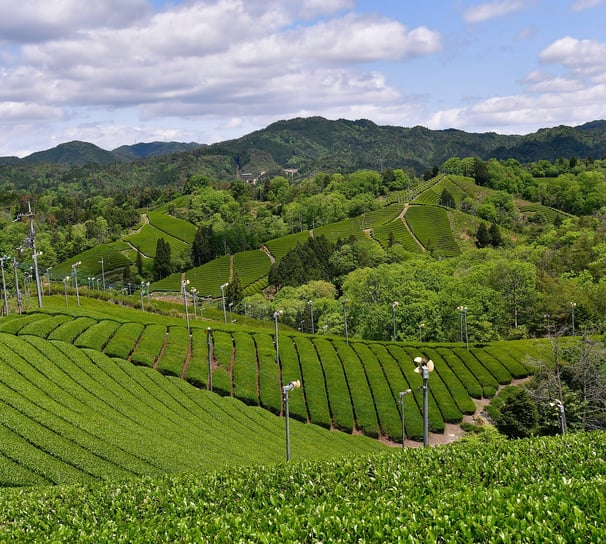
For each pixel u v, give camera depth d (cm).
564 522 1680
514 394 6397
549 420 6034
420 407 6919
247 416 6125
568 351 6931
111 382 5788
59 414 4494
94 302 12038
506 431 6241
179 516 2289
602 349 6388
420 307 10456
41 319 7250
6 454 3678
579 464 2370
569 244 14688
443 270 14100
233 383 7000
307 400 6888
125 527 2211
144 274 19612
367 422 6544
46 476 3544
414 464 2636
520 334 10250
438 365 8112
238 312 14812
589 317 9550
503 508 1861
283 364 7694
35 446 3916
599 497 1786
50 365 5609
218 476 2839
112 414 4956
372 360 8119
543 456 2577
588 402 5944
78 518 2350
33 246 8725
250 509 2284
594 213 19838
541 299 10494
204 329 8569
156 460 4069
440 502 1953
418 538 1712
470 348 8869
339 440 5981
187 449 4481
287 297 14838
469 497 1969
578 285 10669
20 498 2748
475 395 7325
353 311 11869
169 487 2716
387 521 1864
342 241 19238
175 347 7456
